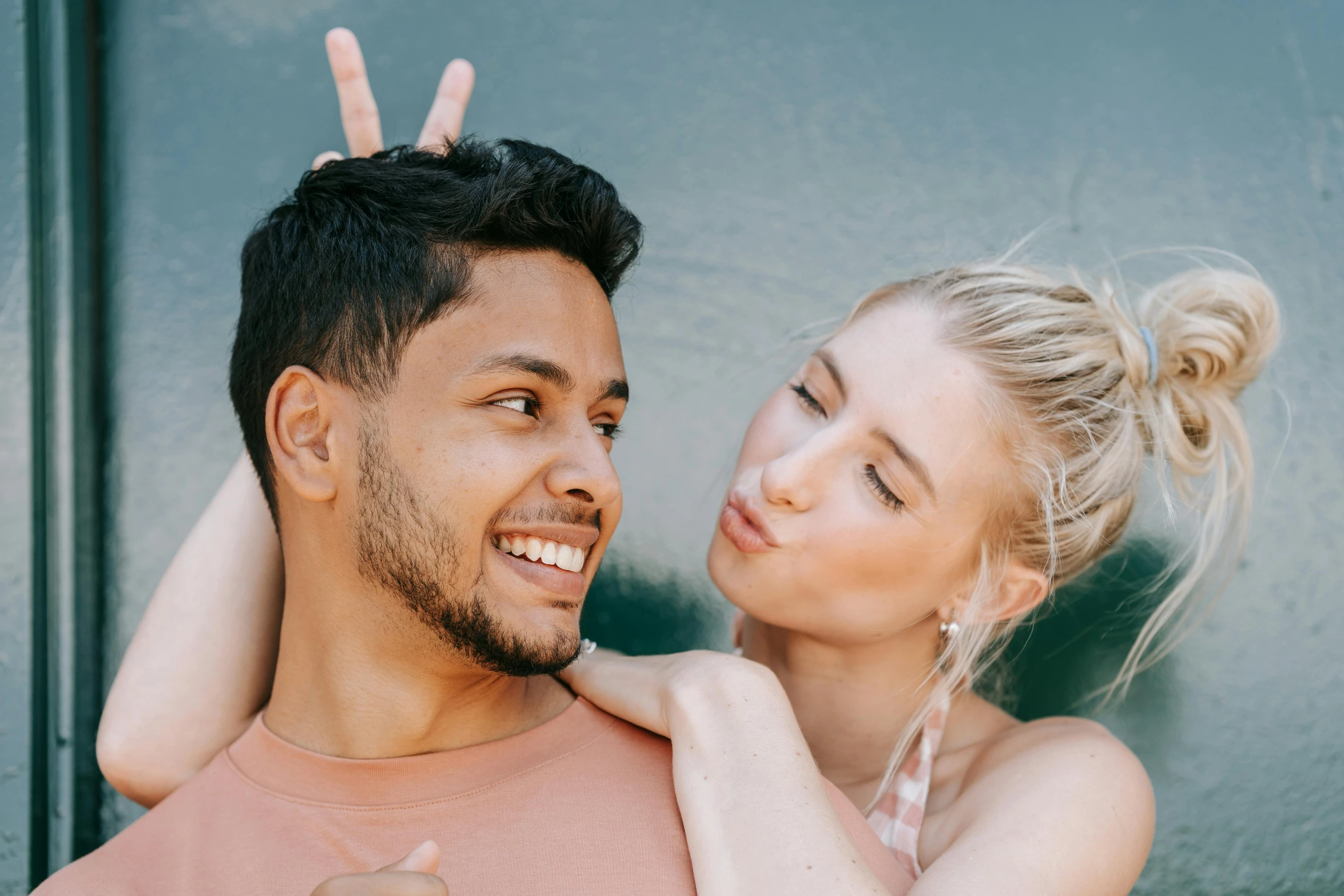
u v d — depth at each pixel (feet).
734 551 4.44
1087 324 4.58
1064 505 4.47
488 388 3.10
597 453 3.26
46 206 5.23
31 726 4.94
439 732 3.42
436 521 3.09
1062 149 5.93
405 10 5.86
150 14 5.71
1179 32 5.94
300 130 5.75
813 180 5.91
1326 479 5.66
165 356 5.58
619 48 5.93
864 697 4.72
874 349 4.40
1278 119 5.92
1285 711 5.54
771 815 3.01
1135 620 5.61
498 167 3.30
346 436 3.22
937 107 5.93
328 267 3.25
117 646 5.41
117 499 5.49
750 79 5.94
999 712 4.88
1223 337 4.66
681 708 3.40
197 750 4.03
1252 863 5.45
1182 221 5.89
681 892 3.06
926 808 4.46
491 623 3.14
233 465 5.54
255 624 4.18
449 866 3.13
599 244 3.39
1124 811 3.96
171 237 5.64
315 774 3.40
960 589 4.54
